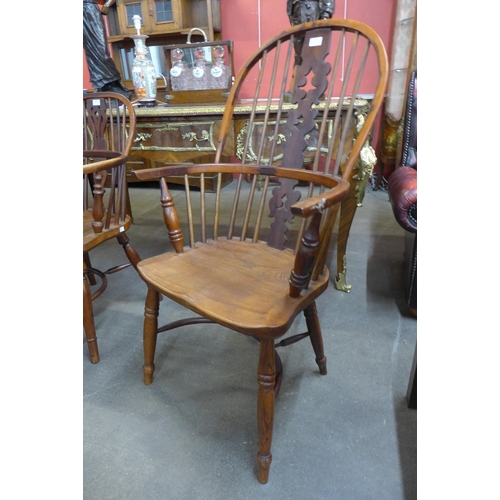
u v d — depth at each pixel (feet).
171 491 2.77
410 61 8.46
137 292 5.54
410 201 3.91
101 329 4.69
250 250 3.49
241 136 4.72
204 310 2.50
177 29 9.16
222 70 6.14
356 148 2.72
